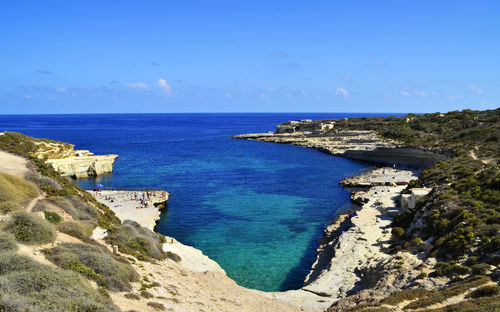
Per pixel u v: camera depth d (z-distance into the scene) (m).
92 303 15.73
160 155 121.56
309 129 175.75
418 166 98.06
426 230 36.72
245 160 111.69
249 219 54.22
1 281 14.80
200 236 47.19
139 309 18.48
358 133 147.00
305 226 51.34
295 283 35.22
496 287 20.05
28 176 36.50
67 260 20.28
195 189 72.88
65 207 32.34
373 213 50.59
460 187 42.31
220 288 29.33
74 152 96.38
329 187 75.75
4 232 20.72
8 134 80.00
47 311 13.89
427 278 25.55
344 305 25.19
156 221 52.22
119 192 66.56
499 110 118.25
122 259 25.64
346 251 37.94
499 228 29.08
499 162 54.50
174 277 27.77
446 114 141.12
